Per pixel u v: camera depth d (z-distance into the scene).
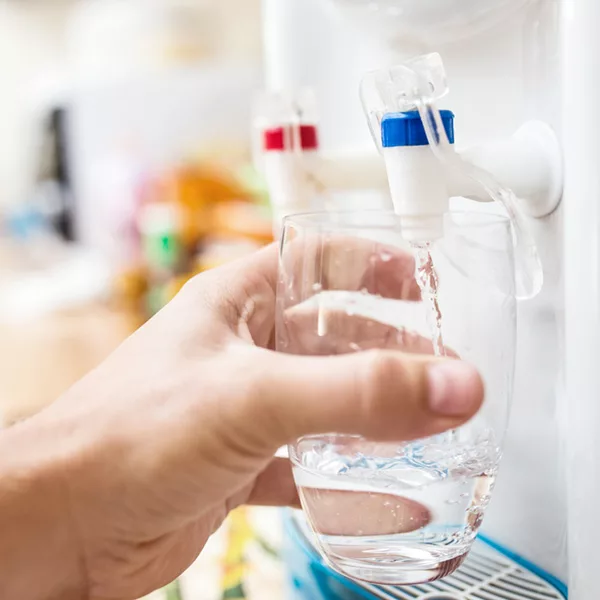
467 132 0.34
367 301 0.29
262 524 0.51
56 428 0.30
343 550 0.27
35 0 1.74
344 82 0.42
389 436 0.23
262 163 0.40
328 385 0.23
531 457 0.32
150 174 1.18
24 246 1.58
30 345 0.98
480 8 0.30
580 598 0.27
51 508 0.29
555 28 0.28
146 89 1.34
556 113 0.28
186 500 0.29
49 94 1.52
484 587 0.31
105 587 0.33
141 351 0.29
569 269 0.27
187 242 0.99
